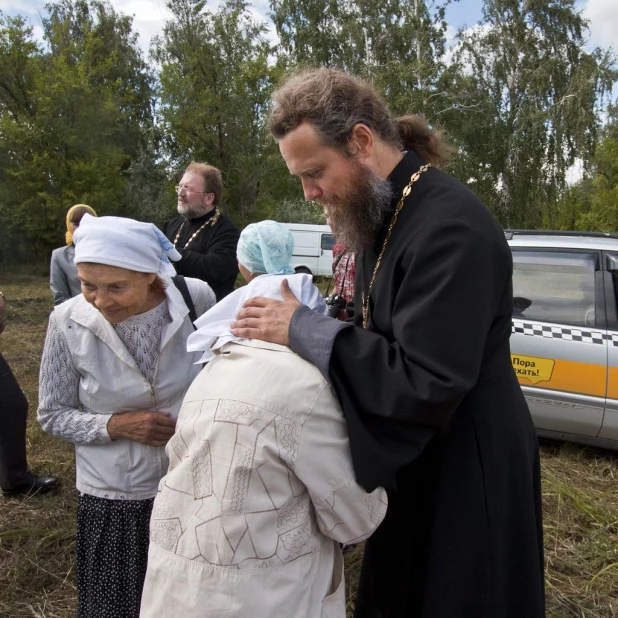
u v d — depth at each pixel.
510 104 20.22
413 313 1.14
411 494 1.37
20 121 18.53
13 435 3.07
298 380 1.14
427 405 1.10
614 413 3.58
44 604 2.38
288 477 1.12
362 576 1.51
